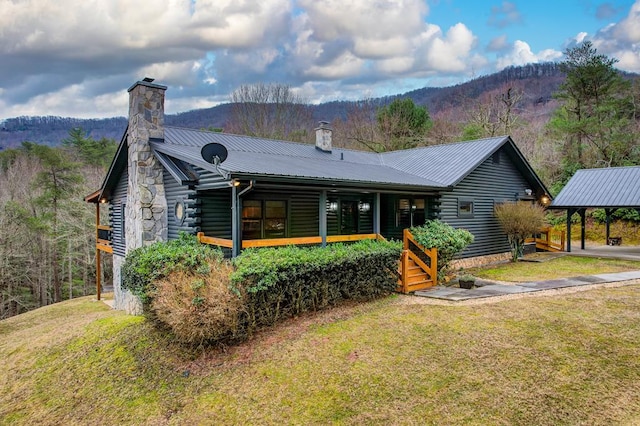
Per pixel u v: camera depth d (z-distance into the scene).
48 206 23.72
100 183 26.89
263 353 5.78
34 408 5.77
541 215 14.08
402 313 7.28
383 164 15.18
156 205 10.42
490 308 7.33
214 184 8.41
